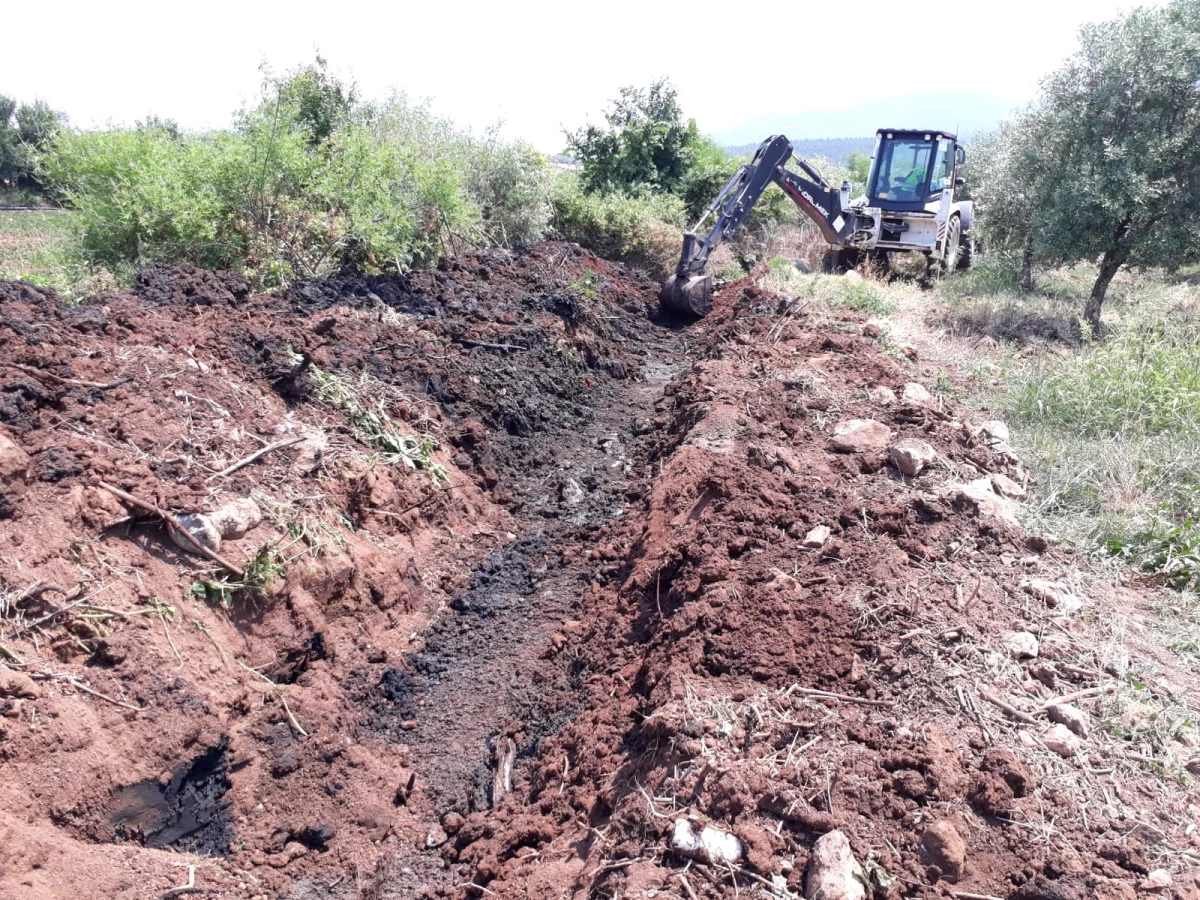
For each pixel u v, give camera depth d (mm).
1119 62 10773
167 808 3615
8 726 3264
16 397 4312
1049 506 5922
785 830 3168
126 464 4449
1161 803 3412
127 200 7707
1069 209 11023
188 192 8125
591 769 3953
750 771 3328
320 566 4875
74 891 3074
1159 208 10781
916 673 3926
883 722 3641
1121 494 6105
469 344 8172
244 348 5898
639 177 18422
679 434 7223
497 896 3484
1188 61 10492
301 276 8906
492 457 7105
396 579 5438
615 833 3371
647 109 18703
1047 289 13859
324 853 3883
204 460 4824
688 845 3104
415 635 5336
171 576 4242
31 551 3797
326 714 4414
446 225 11117
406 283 8758
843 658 4012
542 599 5742
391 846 3992
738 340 9602
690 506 5578
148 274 6535
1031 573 4965
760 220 19047
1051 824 3236
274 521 4824
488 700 4848
